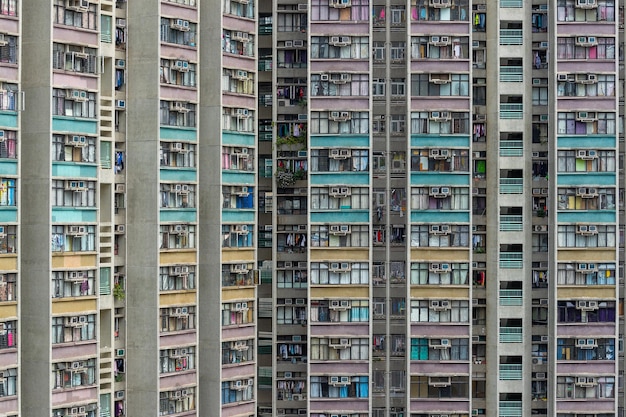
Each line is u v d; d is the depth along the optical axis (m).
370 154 76.44
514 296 77.81
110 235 68.81
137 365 69.81
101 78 68.62
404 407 77.31
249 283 74.94
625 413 77.88
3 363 62.75
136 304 69.94
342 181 76.50
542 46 78.75
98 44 67.19
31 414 64.81
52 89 64.81
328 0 76.56
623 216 78.62
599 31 77.50
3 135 63.03
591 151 77.12
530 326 77.94
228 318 73.81
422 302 76.75
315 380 76.19
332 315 76.31
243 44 74.69
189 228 71.44
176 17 70.56
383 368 77.56
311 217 76.56
